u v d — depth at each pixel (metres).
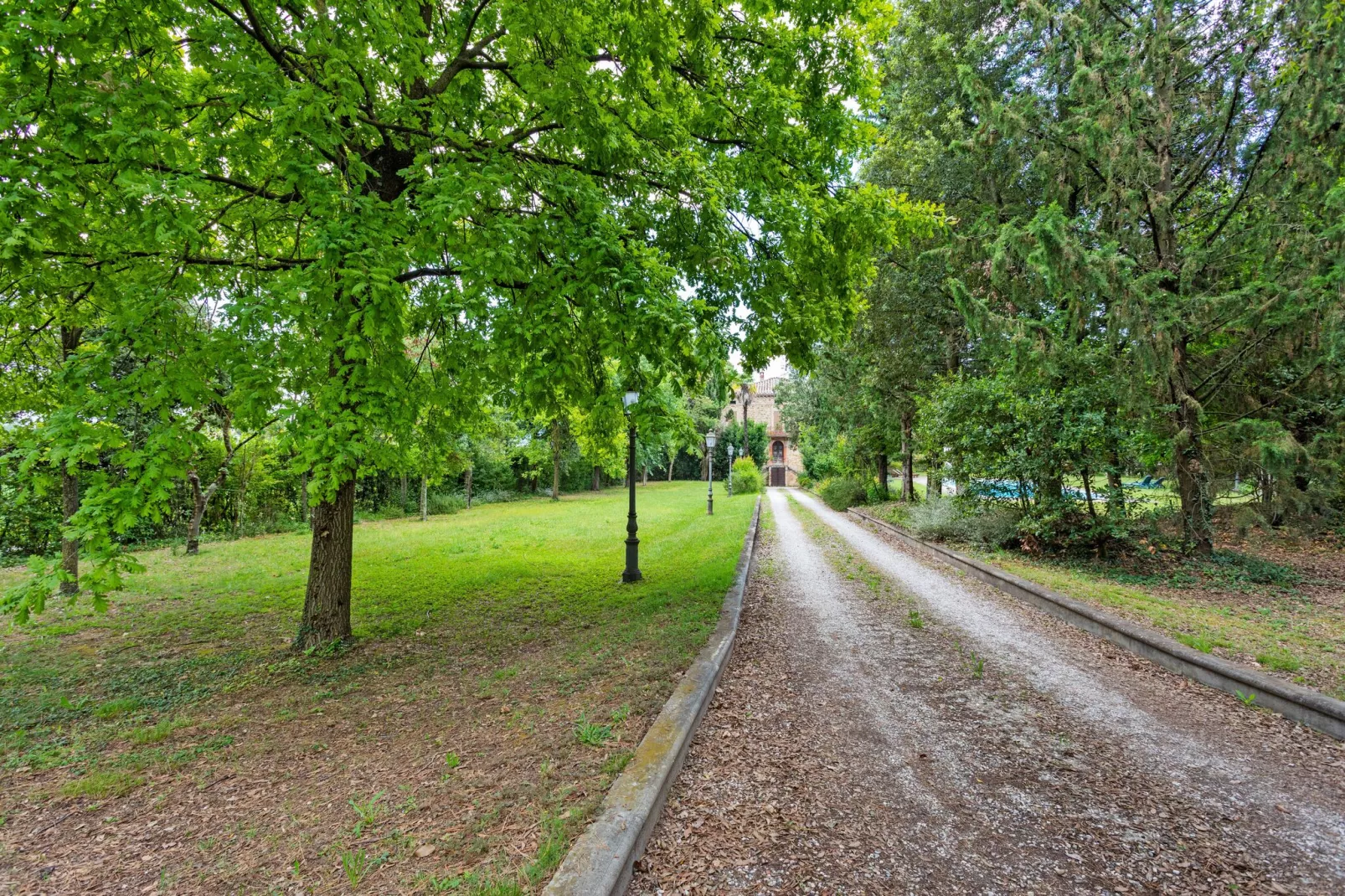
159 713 4.61
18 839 2.87
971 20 12.75
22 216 3.33
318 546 6.29
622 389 5.41
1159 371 8.10
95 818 3.05
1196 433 8.70
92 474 3.51
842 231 6.85
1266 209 8.20
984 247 10.31
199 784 3.39
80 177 3.78
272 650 6.30
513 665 5.38
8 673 5.63
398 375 5.02
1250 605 6.99
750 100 6.70
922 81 13.88
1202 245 9.25
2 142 3.27
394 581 9.98
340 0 4.11
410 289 6.43
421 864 2.42
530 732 3.75
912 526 14.41
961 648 5.95
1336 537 10.69
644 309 4.52
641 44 5.20
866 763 3.60
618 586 9.01
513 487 41.41
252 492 19.59
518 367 6.03
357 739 3.92
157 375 3.75
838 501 24.44
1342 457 8.17
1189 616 6.41
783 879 2.50
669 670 4.70
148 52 4.12
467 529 18.92
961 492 12.05
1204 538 9.05
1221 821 3.01
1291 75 7.82
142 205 3.62
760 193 6.38
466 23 5.43
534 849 2.46
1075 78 8.40
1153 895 2.45
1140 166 8.34
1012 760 3.66
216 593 9.48
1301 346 8.14
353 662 5.79
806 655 5.72
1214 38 8.84
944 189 13.09
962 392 11.08
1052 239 8.07
